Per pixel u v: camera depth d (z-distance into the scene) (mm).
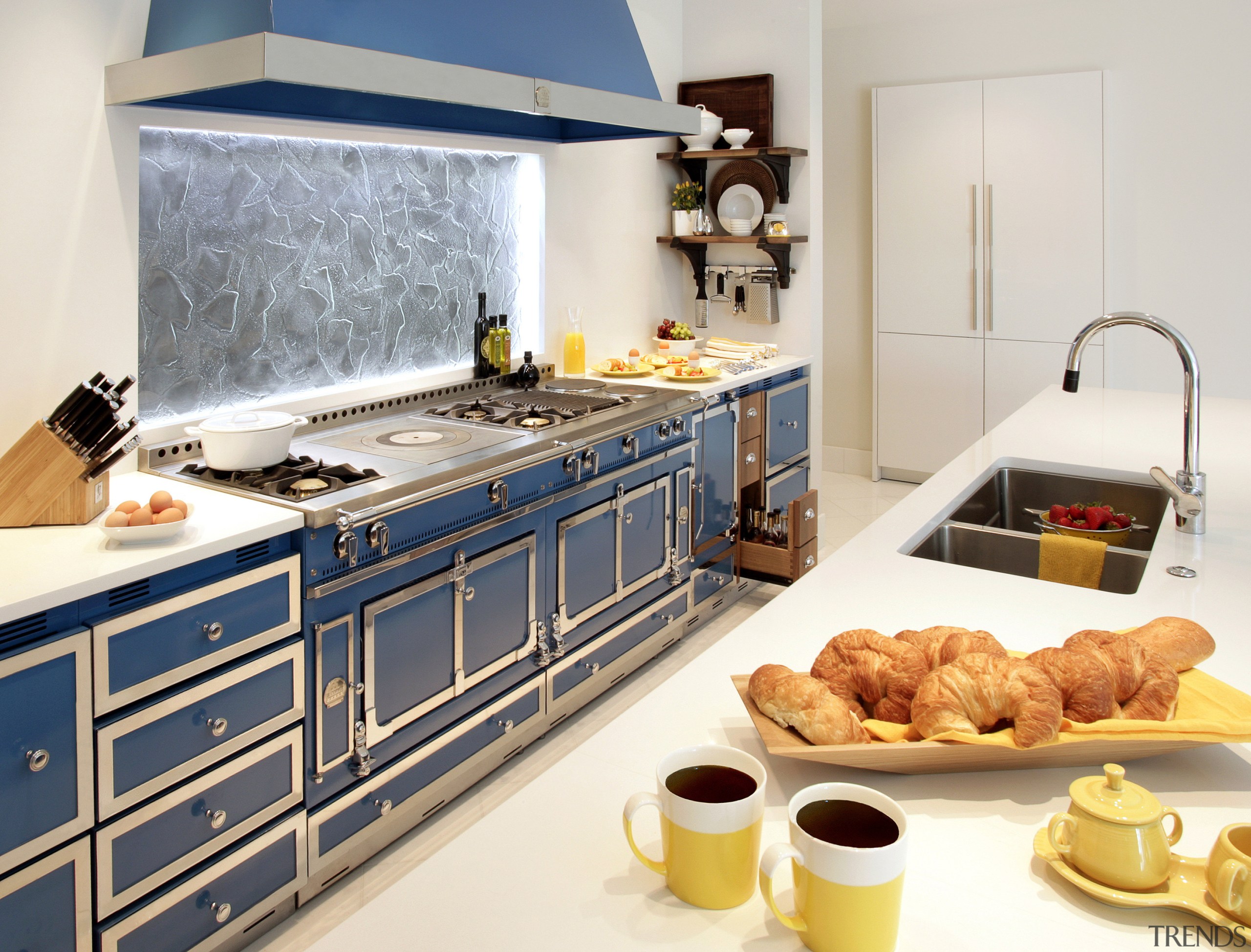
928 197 5566
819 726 1121
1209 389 5156
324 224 3074
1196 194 5016
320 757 2303
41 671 1750
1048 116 5172
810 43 4410
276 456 2488
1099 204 5137
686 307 4949
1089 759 1139
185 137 2650
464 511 2646
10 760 1723
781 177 4504
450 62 2457
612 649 3391
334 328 3152
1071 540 2160
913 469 5949
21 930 1774
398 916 907
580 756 1191
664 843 932
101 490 2174
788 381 4512
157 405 2668
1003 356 5527
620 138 3645
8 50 2197
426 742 2621
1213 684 1247
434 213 3465
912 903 927
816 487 4922
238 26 2143
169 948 2031
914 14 5531
